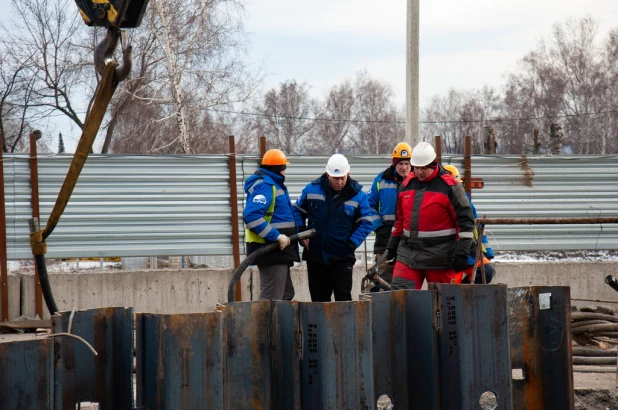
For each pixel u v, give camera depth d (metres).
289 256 9.92
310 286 10.58
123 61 4.60
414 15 15.55
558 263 14.48
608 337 10.94
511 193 14.93
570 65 61.88
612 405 7.97
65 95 34.47
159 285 13.33
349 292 10.30
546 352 6.38
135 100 30.14
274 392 6.04
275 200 9.97
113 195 13.46
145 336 5.77
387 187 11.49
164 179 13.66
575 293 14.51
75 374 5.66
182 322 5.57
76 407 5.87
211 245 13.81
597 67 61.41
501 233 14.84
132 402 5.73
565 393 6.37
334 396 5.68
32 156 13.01
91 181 13.35
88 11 4.49
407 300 6.24
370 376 5.77
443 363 6.12
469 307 6.05
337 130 69.31
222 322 5.64
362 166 14.45
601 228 15.08
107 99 4.70
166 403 5.58
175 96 27.62
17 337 11.79
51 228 5.52
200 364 5.57
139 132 31.33
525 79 66.69
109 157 13.43
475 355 6.05
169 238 13.68
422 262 9.02
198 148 32.44
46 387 5.29
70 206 13.25
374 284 10.00
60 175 13.25
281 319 6.03
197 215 13.77
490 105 79.31
